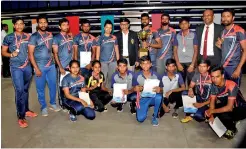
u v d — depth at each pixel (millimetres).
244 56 2969
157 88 3037
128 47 3805
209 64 3021
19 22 2904
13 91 4879
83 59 3650
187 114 3207
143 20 3902
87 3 6941
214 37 3328
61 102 3635
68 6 6793
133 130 2930
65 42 3459
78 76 3320
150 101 3164
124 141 2643
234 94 2654
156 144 2572
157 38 3818
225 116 2697
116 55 3826
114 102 3533
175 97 3340
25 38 2998
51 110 3664
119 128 2988
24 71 3057
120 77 3443
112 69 3824
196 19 6188
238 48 3041
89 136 2771
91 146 2533
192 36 3578
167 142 2619
